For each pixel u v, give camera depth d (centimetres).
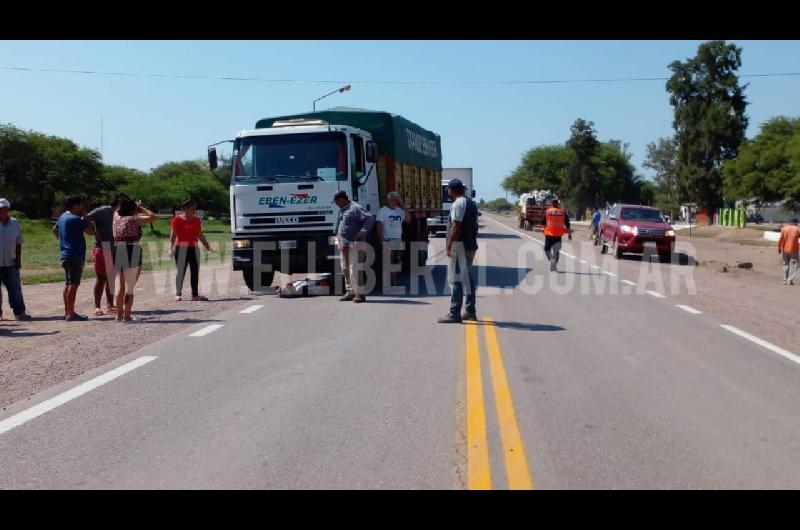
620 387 794
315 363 902
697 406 722
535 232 5294
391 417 676
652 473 545
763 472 549
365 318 1265
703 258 3130
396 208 1691
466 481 527
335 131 1534
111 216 1358
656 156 14412
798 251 2145
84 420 670
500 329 1156
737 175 6862
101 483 526
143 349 1000
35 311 1413
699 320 1284
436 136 2416
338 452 584
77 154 7556
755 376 852
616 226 2842
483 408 703
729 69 8331
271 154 1545
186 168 10362
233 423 659
